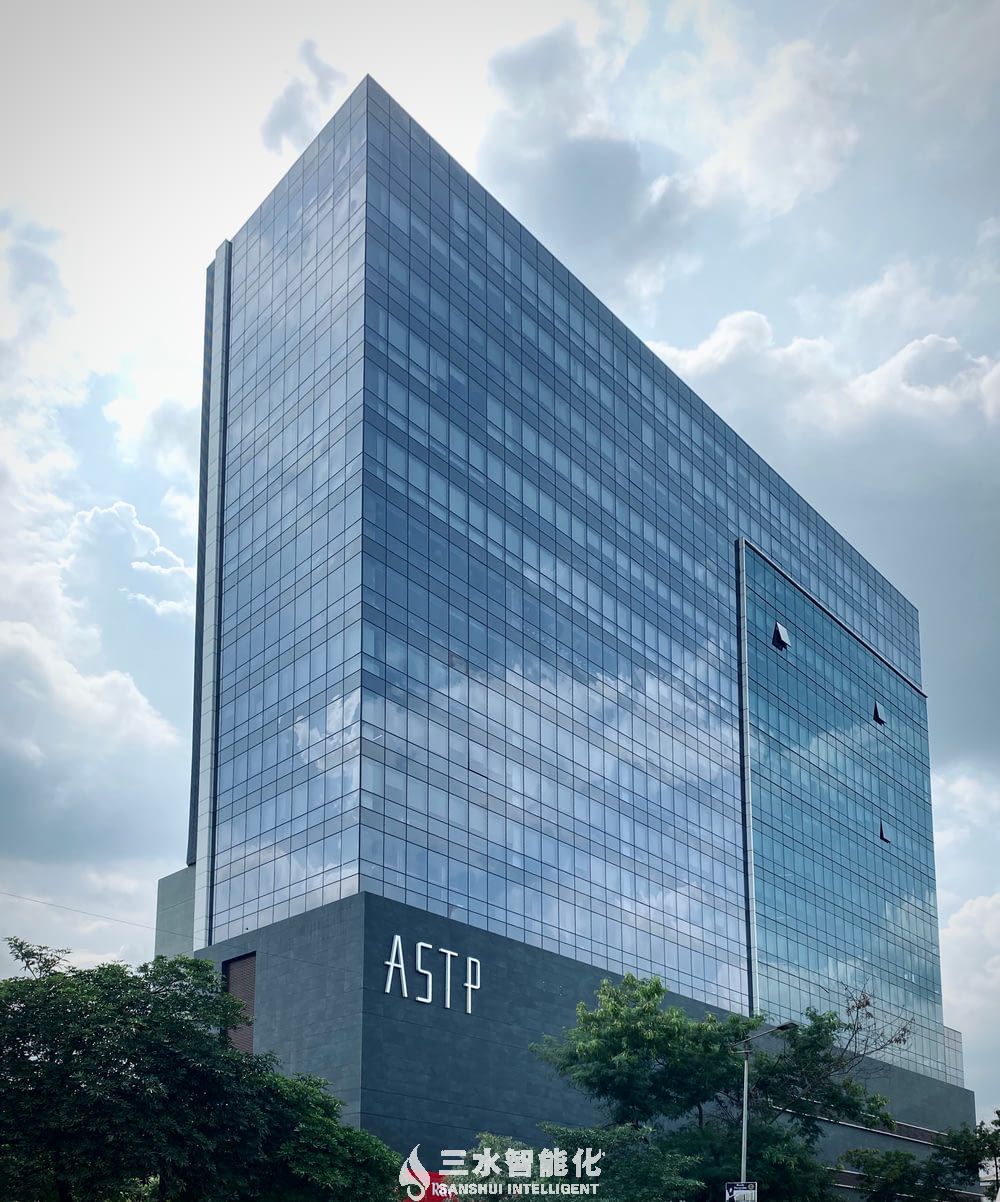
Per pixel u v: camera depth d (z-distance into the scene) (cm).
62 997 5422
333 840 8675
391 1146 7894
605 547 11725
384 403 9569
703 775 12512
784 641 14350
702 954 11831
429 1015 8406
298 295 10500
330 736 8956
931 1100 15412
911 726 17738
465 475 10162
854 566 16912
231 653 10294
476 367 10562
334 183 10350
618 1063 6675
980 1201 11825
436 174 10631
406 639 9244
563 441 11444
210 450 11169
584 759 10788
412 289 10094
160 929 10400
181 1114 5453
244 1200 5694
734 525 14100
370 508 9212
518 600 10431
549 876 10038
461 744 9494
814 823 14412
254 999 8856
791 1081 7481
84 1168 5062
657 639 12238
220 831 9838
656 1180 6147
